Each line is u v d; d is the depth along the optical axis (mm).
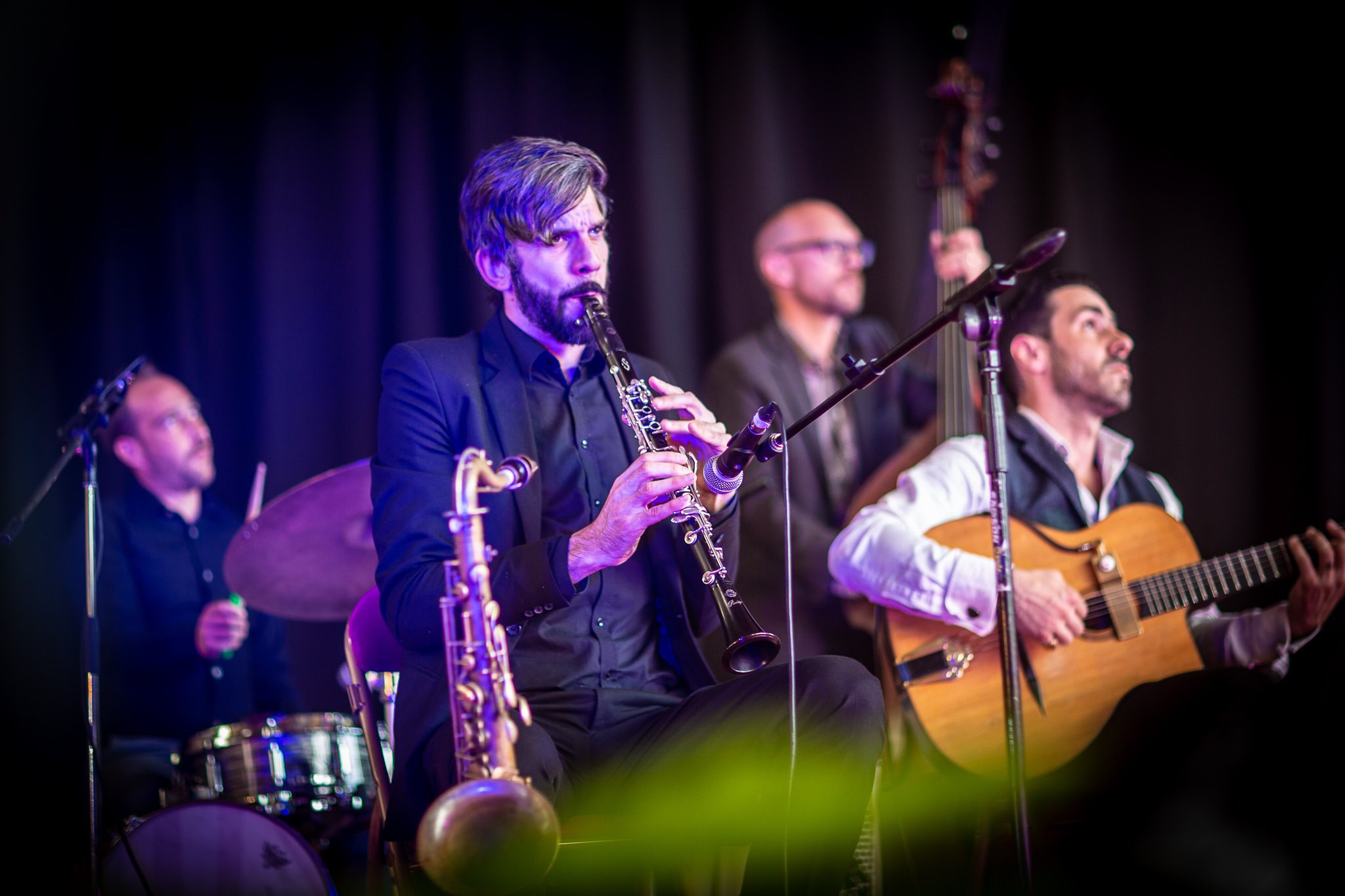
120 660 7742
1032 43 9273
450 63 9070
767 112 9180
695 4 9266
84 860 5879
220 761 6051
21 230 8602
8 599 8320
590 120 9102
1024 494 6000
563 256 4727
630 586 4668
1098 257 9016
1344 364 8289
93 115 8812
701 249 9094
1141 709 5410
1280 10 8727
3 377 8484
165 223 8867
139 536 7988
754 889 4113
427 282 8844
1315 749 6176
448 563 4090
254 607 6926
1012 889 5535
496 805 3514
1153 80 9094
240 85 9000
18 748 8211
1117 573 5707
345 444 8781
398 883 4246
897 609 5723
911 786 5730
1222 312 8750
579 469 4738
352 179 8938
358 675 4656
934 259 8047
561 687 4480
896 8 9328
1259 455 8547
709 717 4242
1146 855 5504
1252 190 8773
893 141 9305
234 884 5352
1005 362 6426
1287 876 5570
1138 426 8797
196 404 8273
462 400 4625
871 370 4336
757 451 4270
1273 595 7918
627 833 4234
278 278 8836
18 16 8688
